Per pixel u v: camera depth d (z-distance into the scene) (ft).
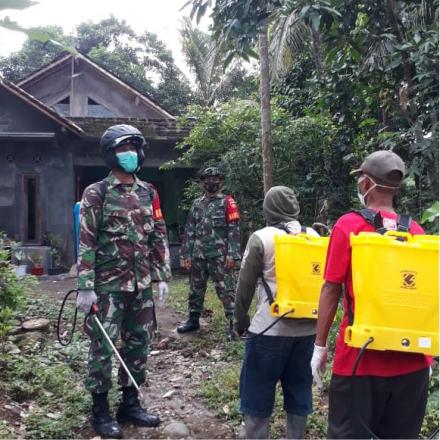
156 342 20.12
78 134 40.11
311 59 34.68
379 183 8.23
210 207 20.36
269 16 17.44
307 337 10.82
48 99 53.67
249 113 33.88
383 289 7.30
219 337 20.53
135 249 12.39
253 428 10.62
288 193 11.32
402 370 7.69
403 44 17.99
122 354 12.97
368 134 23.91
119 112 53.88
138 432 12.64
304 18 17.16
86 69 53.21
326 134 30.09
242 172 32.40
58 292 31.35
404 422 7.93
